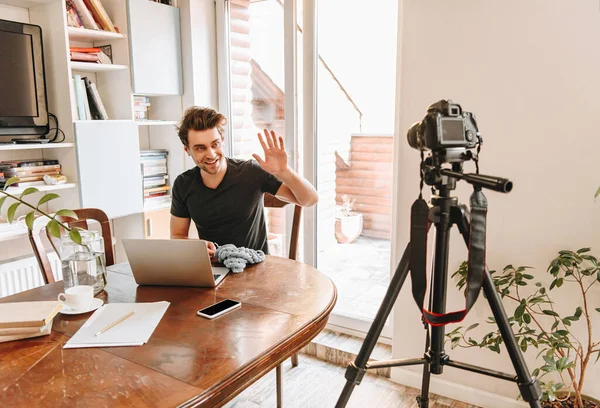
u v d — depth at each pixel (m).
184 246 1.35
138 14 2.45
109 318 1.19
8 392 0.87
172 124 2.79
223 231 1.94
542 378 1.80
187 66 2.72
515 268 1.82
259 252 1.73
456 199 1.17
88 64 2.34
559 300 1.76
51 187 2.16
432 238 1.97
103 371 0.94
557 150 1.69
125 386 0.88
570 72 1.63
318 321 1.20
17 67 2.13
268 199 2.09
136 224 2.70
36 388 0.88
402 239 2.06
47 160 2.29
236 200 1.91
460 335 1.95
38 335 1.10
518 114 1.74
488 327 1.89
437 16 1.83
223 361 0.97
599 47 1.57
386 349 2.36
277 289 1.40
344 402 1.32
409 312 2.08
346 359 2.32
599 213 1.65
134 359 0.99
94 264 1.38
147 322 1.16
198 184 1.94
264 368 1.01
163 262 1.39
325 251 2.62
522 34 1.69
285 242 2.73
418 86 1.91
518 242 1.80
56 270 2.38
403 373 2.14
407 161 1.99
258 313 1.22
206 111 1.78
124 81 2.51
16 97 2.14
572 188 1.68
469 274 1.10
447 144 1.09
